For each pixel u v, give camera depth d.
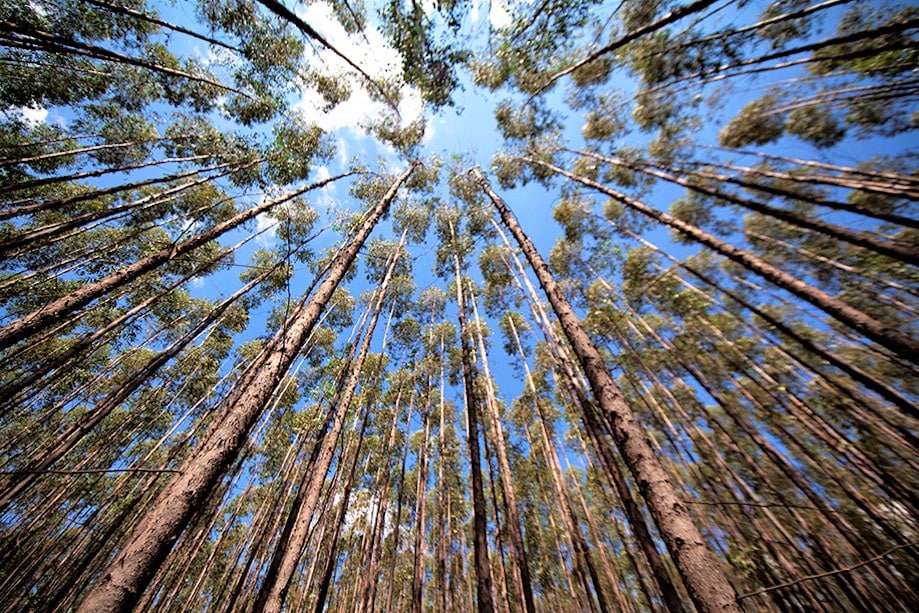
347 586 16.47
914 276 7.84
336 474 10.66
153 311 12.75
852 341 9.96
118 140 10.12
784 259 11.28
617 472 6.39
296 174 9.14
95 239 11.26
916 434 8.80
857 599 7.68
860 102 8.03
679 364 12.32
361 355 9.55
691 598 2.62
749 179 9.70
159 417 14.04
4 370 10.60
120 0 7.95
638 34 5.93
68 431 8.25
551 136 11.40
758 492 10.91
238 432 3.01
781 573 8.38
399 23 5.54
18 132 9.41
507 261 14.47
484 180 10.99
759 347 12.44
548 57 6.26
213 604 11.81
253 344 14.98
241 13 7.57
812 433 9.57
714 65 6.75
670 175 9.49
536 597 16.42
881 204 8.21
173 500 2.46
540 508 17.41
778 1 6.45
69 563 11.64
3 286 8.56
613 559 15.34
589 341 4.77
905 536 7.32
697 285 13.51
